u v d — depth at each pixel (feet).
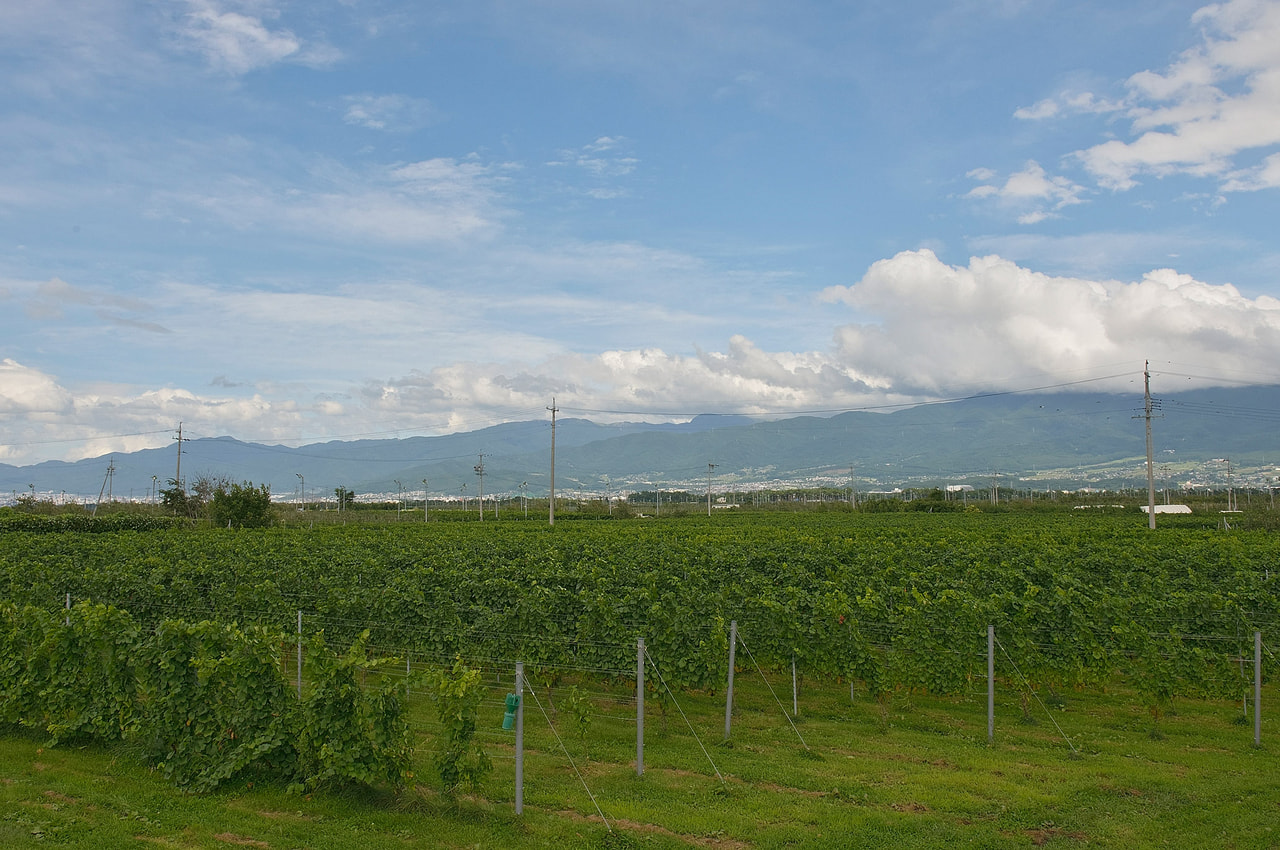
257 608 69.31
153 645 39.27
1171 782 39.81
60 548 115.03
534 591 60.64
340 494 405.18
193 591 72.95
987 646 51.72
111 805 34.63
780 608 55.72
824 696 60.18
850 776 41.01
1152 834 33.76
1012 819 35.12
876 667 52.54
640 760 40.55
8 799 34.76
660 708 54.54
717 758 43.80
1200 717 54.75
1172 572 86.74
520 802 34.24
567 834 32.73
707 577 86.63
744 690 61.87
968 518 263.49
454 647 60.29
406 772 35.47
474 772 34.78
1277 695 60.64
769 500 557.74
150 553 109.29
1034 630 57.26
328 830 32.42
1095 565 90.53
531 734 48.57
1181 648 52.80
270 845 31.14
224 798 35.63
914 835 33.40
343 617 66.74
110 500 345.72
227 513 219.82
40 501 272.92
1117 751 46.42
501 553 105.91
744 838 32.94
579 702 44.11
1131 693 61.57
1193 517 242.78
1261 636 56.08
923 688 56.29
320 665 35.81
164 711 38.14
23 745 42.39
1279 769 42.91
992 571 83.97
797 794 38.32
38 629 44.04
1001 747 47.16
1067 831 34.09
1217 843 32.86
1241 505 315.58
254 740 36.11
